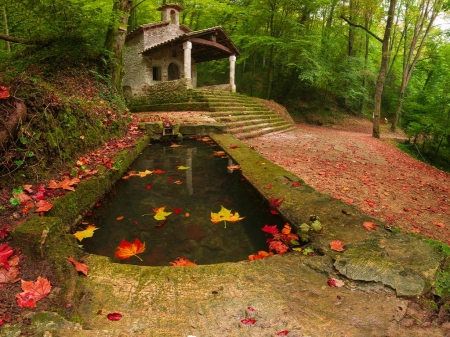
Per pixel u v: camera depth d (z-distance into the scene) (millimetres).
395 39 21328
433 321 1567
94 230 2912
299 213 2943
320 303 1703
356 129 17125
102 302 1704
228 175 4715
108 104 7227
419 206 3996
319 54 16656
